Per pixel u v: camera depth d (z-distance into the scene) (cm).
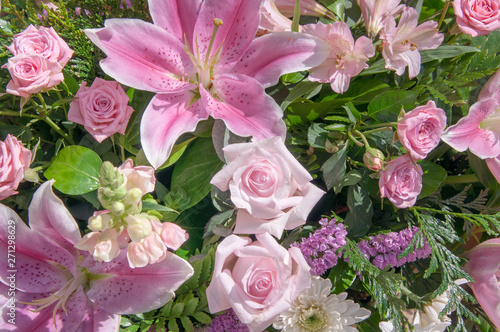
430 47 50
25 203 51
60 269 47
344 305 49
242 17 47
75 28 52
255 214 43
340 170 48
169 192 49
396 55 48
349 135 48
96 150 51
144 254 40
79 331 46
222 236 49
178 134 45
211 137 50
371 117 51
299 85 49
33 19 52
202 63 48
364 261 48
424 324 51
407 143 46
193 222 51
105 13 53
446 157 59
